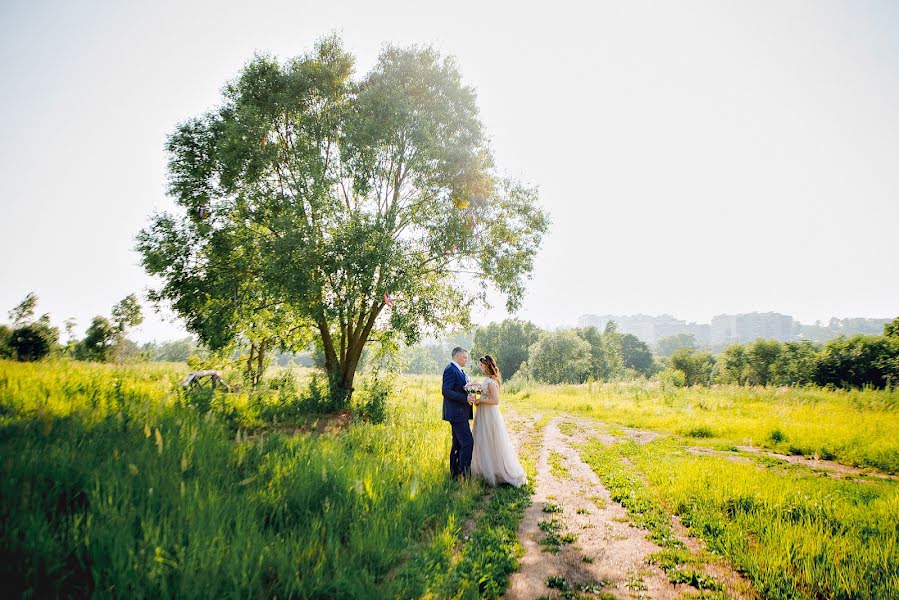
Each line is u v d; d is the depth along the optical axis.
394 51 15.15
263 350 15.73
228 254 12.72
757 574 3.86
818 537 4.40
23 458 3.44
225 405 8.84
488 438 7.32
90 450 4.15
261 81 13.68
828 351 56.19
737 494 6.05
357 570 3.46
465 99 15.10
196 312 12.63
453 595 3.28
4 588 2.35
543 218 15.42
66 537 2.88
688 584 3.79
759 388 27.67
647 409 20.56
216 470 4.59
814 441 11.57
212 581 2.79
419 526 4.78
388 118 13.02
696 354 96.00
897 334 50.56
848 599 3.39
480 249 15.14
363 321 15.73
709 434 14.12
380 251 11.84
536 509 5.97
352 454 6.80
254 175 12.62
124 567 2.69
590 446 11.55
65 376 6.87
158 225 12.45
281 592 3.01
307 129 13.77
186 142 13.27
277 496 4.50
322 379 13.76
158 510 3.51
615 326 99.56
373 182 13.69
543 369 60.41
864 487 7.22
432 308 15.05
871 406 18.20
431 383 33.22
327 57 14.78
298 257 11.61
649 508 6.08
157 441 4.24
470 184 14.46
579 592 3.58
